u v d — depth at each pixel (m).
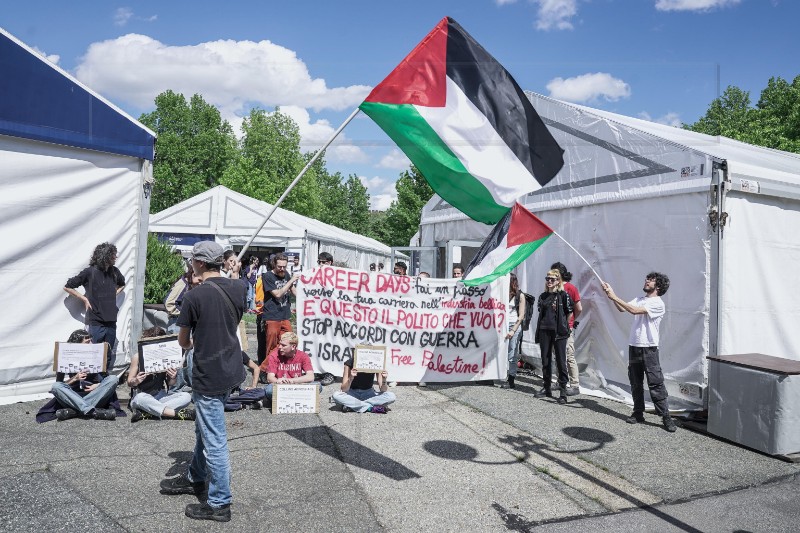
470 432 6.22
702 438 6.36
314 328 8.39
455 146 5.70
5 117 6.43
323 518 3.95
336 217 66.44
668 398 7.44
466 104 5.78
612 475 5.15
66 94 6.95
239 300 3.97
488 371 8.88
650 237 7.85
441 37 5.76
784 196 7.39
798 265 7.65
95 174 7.36
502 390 8.52
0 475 4.34
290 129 36.00
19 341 6.64
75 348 6.05
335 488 4.47
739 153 8.87
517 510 4.30
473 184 5.77
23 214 6.68
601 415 7.20
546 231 6.25
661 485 4.95
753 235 7.29
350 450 5.39
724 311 7.02
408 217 33.50
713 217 7.00
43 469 4.51
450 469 5.06
